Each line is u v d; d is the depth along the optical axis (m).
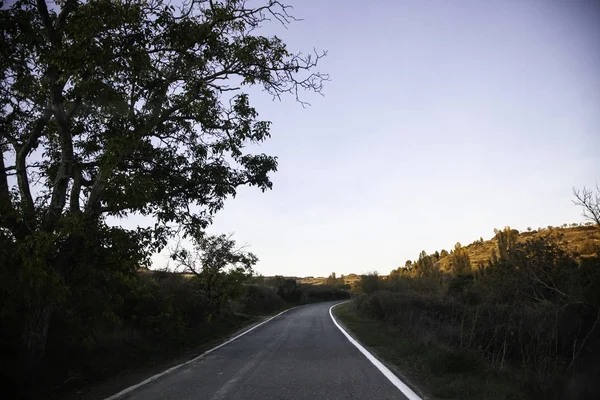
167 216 11.02
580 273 13.91
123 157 8.55
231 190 11.35
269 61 10.63
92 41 7.56
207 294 20.94
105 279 7.95
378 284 44.47
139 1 8.69
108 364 8.25
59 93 8.03
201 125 10.98
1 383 5.74
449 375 6.86
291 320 25.53
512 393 5.78
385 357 9.63
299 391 6.04
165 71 9.73
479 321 13.05
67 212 7.26
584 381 6.37
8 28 7.19
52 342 7.82
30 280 5.53
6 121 8.58
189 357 10.59
